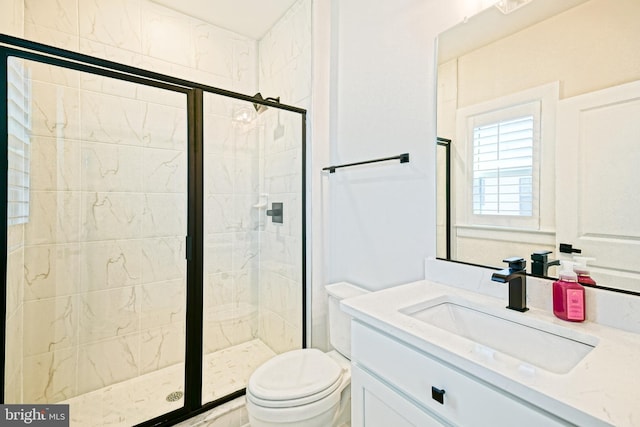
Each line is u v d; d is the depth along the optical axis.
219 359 2.03
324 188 1.91
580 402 0.49
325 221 1.93
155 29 1.89
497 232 1.06
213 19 2.07
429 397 0.72
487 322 0.95
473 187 1.14
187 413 1.51
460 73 1.18
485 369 0.59
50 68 1.52
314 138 1.86
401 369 0.79
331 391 1.22
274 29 2.15
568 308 0.82
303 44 1.88
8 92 1.22
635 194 0.77
